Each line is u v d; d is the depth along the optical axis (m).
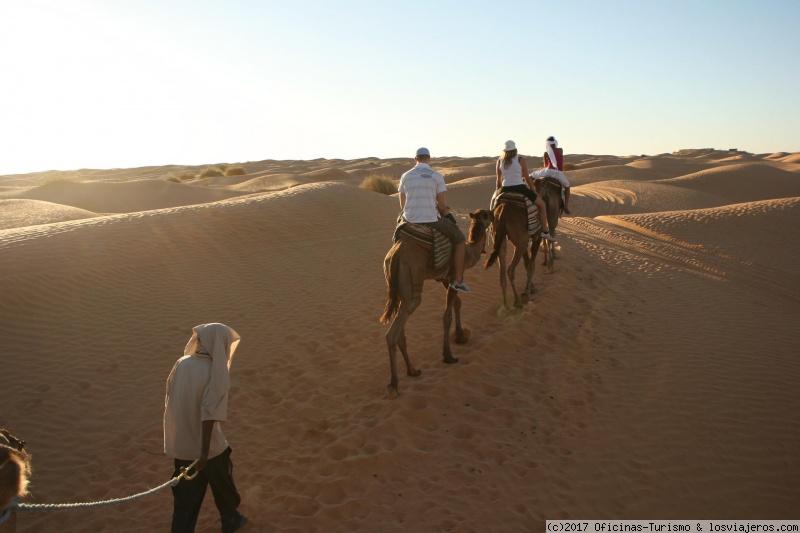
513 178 10.72
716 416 7.59
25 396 8.44
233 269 13.35
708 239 18.52
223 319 10.91
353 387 8.65
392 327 8.19
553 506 6.09
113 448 7.39
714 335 10.10
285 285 12.55
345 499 6.33
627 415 7.62
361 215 18.05
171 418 5.33
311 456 7.06
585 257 15.04
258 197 19.69
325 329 10.52
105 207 33.31
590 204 36.47
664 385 8.32
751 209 21.14
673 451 6.91
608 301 11.59
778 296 13.07
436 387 8.38
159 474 6.88
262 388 8.67
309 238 15.76
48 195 35.47
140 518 6.18
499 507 6.09
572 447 7.02
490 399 8.13
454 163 87.56
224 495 5.66
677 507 6.12
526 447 7.05
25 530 6.10
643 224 21.09
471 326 10.52
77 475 6.92
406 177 8.47
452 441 7.25
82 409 8.18
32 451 7.32
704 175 52.38
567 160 100.00
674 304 11.60
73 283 11.75
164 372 9.12
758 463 6.75
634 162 73.12
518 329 10.07
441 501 6.21
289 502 6.28
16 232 14.63
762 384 8.39
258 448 7.27
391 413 7.80
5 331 9.98
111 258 13.12
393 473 6.71
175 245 14.30
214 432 5.44
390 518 6.00
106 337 10.09
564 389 8.31
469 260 9.19
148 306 11.29
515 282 12.72
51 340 9.91
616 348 9.51
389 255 8.31
